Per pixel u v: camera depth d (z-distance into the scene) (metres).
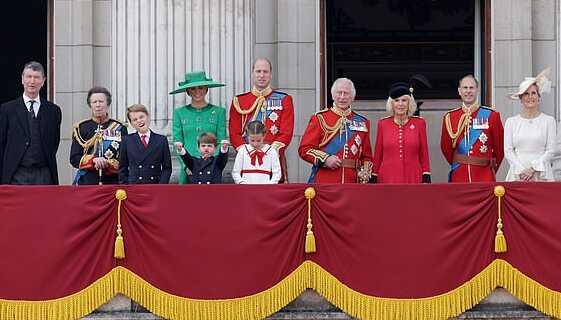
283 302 56.50
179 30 66.88
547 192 56.44
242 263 56.56
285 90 72.06
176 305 56.50
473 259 56.50
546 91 61.81
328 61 76.12
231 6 67.31
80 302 56.44
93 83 72.56
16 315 56.50
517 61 71.56
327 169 61.53
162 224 56.56
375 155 61.91
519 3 71.50
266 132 62.53
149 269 56.56
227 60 67.19
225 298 56.50
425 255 56.50
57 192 56.66
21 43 79.06
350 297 56.44
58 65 72.62
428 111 76.06
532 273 56.38
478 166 62.34
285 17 72.06
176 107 66.69
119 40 67.31
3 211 56.66
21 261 56.56
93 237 56.56
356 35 76.19
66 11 72.62
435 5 76.06
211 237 56.59
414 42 76.25
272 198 56.66
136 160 60.03
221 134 63.00
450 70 76.19
